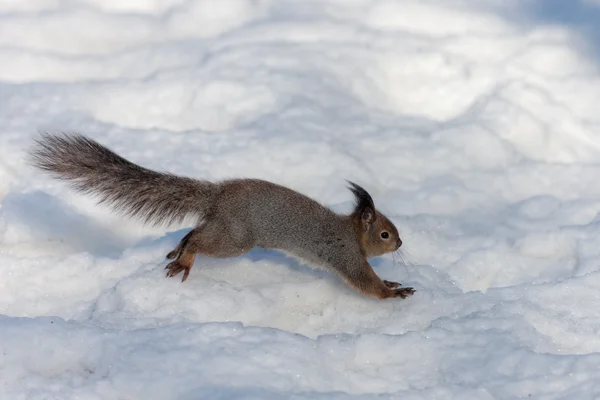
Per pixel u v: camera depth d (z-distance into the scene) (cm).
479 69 1420
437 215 1107
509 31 1532
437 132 1273
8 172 1167
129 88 1366
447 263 1004
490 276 988
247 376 743
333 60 1440
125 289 880
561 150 1256
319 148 1212
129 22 1596
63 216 1093
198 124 1308
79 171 930
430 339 817
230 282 926
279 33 1530
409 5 1606
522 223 1083
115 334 795
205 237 901
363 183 1169
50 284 927
